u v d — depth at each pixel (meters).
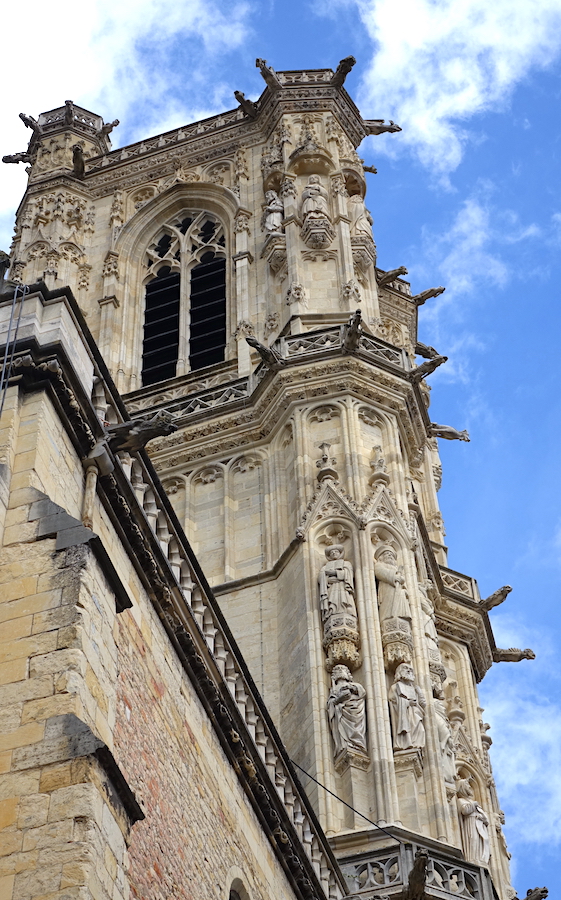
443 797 41.69
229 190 67.12
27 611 23.42
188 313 63.66
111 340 63.03
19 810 21.25
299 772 42.66
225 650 30.41
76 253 66.94
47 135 74.81
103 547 24.30
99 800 21.47
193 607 29.62
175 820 25.91
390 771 41.50
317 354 54.78
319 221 61.19
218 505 53.72
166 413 56.94
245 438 55.09
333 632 44.81
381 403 54.31
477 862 43.53
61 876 20.56
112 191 69.62
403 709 42.97
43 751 21.77
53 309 27.56
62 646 22.89
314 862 33.50
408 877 37.56
